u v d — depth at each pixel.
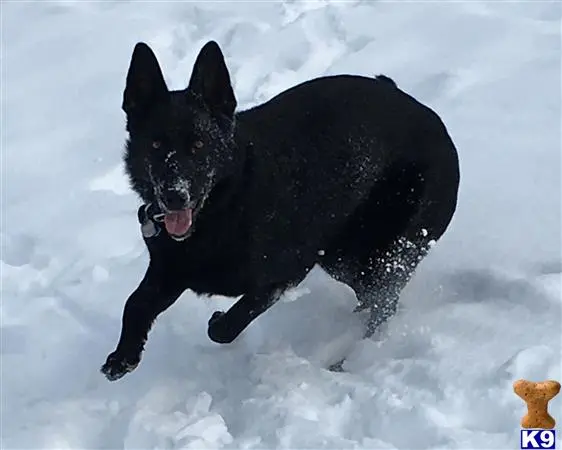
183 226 3.21
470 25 4.69
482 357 3.34
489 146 4.14
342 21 4.80
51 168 4.21
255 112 3.40
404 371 3.33
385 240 3.54
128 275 3.74
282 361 3.43
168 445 3.19
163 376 3.42
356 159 3.45
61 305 3.67
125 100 3.29
